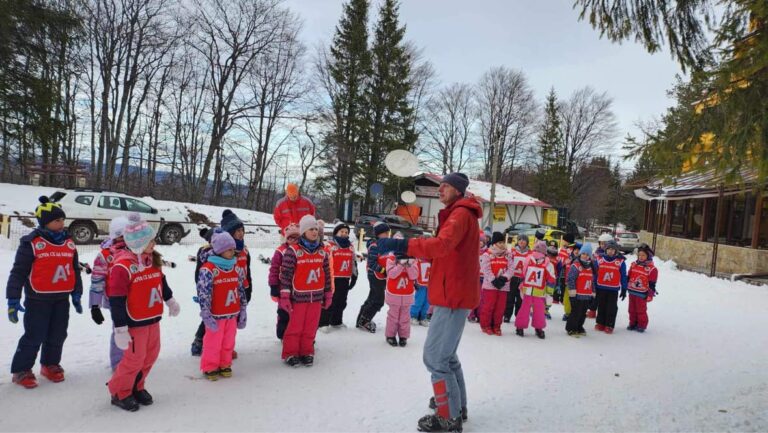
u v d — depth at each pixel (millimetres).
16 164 24438
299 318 5117
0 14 17125
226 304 4566
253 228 19000
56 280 4156
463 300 3559
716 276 16469
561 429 3965
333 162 34438
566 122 57000
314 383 4672
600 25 5723
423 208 37406
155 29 29484
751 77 4207
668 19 5410
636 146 5203
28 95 19281
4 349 4965
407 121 36188
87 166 31797
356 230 24234
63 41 20016
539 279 7387
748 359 6887
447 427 3664
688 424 4250
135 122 31891
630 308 8672
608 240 8492
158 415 3734
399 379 4953
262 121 35031
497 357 6086
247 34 31312
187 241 15961
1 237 12648
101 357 4941
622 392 5078
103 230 14242
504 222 38219
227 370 4660
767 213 17734
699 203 21109
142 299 3811
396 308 6160
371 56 34688
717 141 4480
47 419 3541
